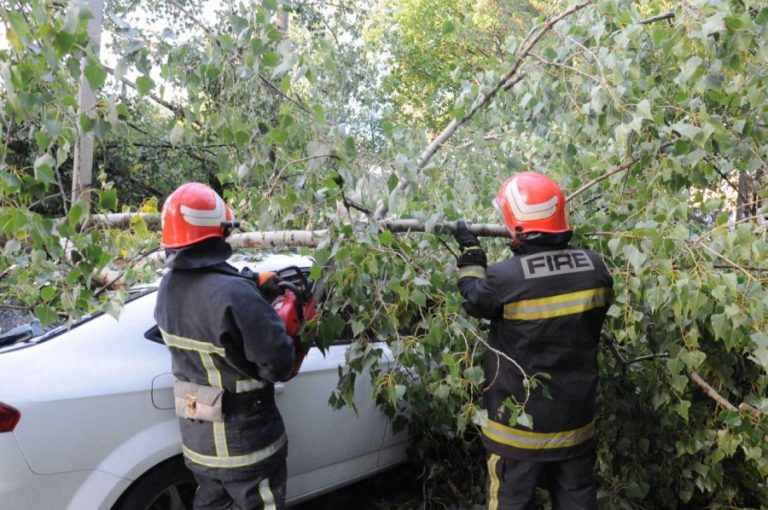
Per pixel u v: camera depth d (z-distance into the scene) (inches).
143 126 232.4
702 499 116.2
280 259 113.0
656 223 83.9
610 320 95.3
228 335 75.1
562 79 94.8
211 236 77.4
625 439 107.8
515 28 476.1
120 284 96.3
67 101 72.4
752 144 87.1
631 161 97.8
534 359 84.4
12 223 72.2
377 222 88.9
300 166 92.8
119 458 82.9
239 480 78.5
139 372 86.9
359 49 191.3
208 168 255.9
